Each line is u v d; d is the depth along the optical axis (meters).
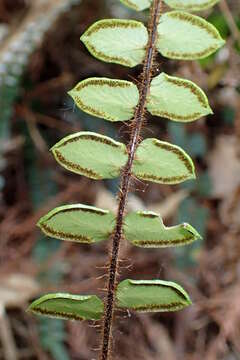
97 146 0.19
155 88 0.19
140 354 0.37
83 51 0.45
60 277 0.36
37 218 0.39
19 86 0.39
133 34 0.18
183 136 0.43
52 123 0.43
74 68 0.45
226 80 0.39
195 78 0.40
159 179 0.19
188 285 0.39
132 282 0.19
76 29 0.45
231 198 0.42
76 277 0.38
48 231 0.19
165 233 0.19
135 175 0.19
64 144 0.18
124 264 0.39
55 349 0.33
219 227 0.42
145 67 0.19
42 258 0.36
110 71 0.46
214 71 0.38
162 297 0.19
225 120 0.44
